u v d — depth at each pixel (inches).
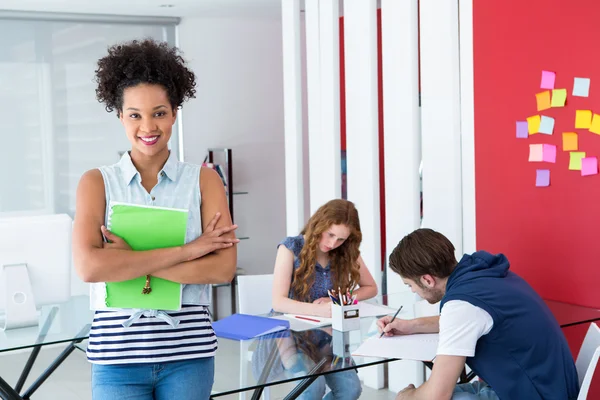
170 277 68.4
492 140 138.0
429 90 148.1
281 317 115.4
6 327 112.5
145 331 67.7
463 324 86.2
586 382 86.7
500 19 134.5
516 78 132.4
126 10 210.5
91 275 67.1
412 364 153.5
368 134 161.9
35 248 115.1
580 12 121.0
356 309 108.6
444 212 146.9
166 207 71.2
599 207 120.9
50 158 212.2
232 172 233.9
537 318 88.6
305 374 88.3
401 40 152.8
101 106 218.2
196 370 69.1
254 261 240.4
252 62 235.5
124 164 71.4
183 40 225.9
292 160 186.7
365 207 164.6
